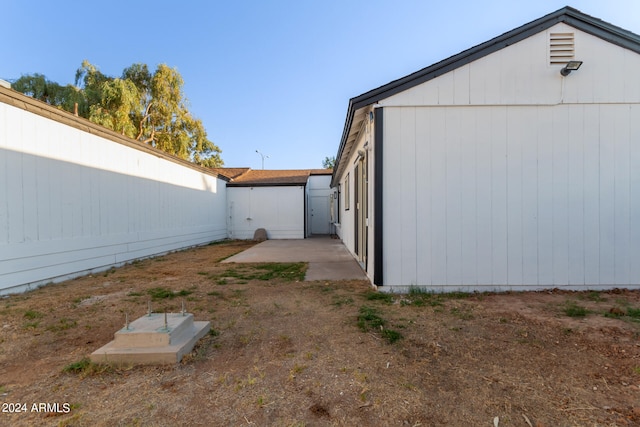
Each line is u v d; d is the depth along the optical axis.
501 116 4.65
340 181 13.32
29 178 5.09
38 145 5.27
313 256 8.77
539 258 4.66
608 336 2.87
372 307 3.90
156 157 9.02
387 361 2.46
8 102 4.73
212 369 2.38
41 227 5.30
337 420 1.77
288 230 14.82
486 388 2.06
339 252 9.64
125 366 2.40
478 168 4.68
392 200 4.69
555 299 4.20
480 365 2.38
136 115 16.97
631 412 1.79
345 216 10.93
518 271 4.67
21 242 4.93
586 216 4.64
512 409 1.84
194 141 19.72
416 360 2.47
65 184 5.82
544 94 4.62
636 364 2.33
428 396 1.99
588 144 4.64
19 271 4.88
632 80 4.61
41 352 2.71
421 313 3.65
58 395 2.04
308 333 3.08
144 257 8.37
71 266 5.91
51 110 5.44
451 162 4.68
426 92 4.65
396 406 1.89
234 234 14.88
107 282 5.57
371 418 1.78
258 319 3.51
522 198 4.67
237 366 2.42
